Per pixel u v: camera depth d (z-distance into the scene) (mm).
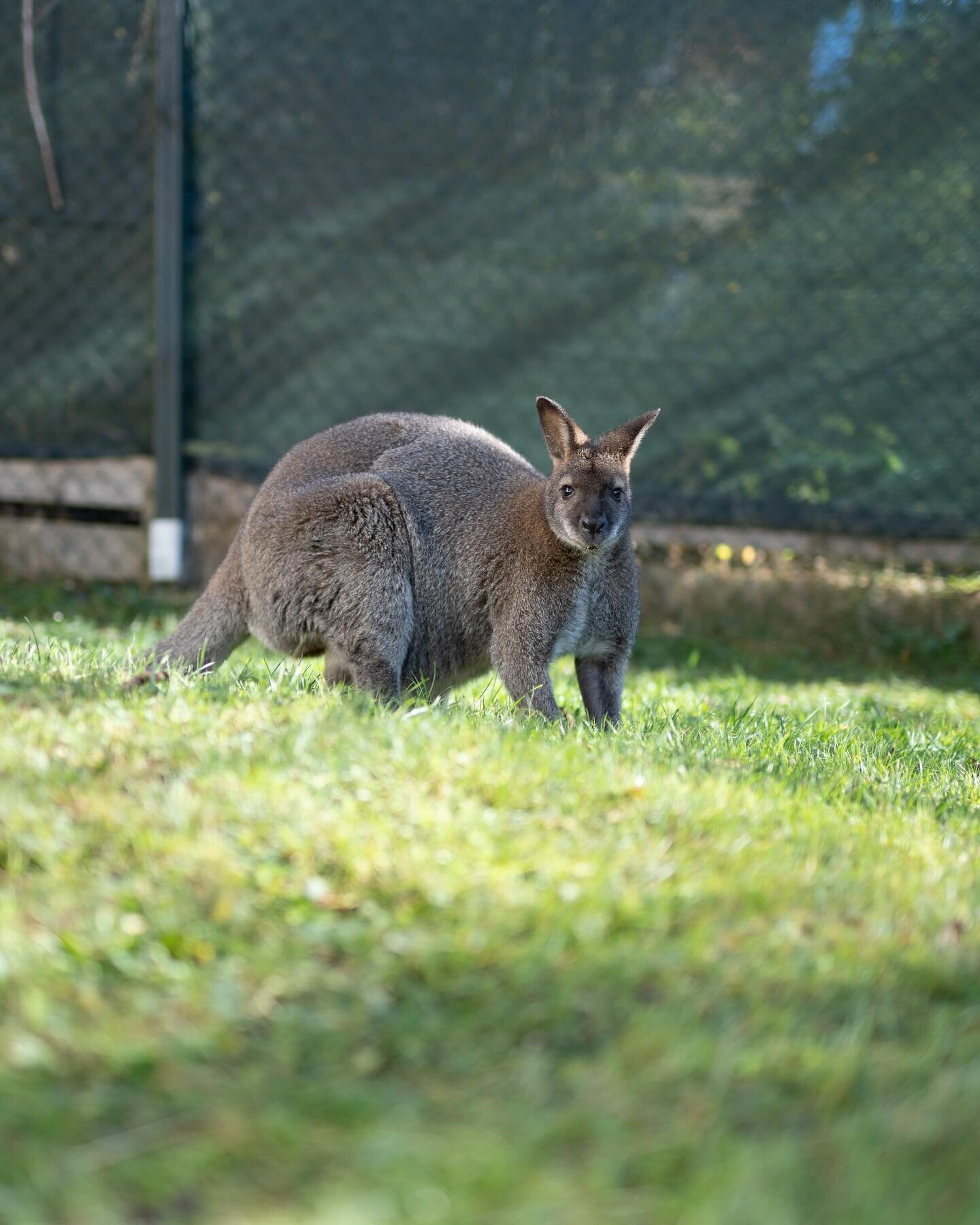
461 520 10633
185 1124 4242
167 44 15477
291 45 15445
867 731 10930
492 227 15539
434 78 15320
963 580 16172
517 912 5457
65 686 8109
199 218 15898
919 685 14633
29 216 15883
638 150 15258
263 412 16156
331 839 5945
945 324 15367
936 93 15008
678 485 15867
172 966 5078
